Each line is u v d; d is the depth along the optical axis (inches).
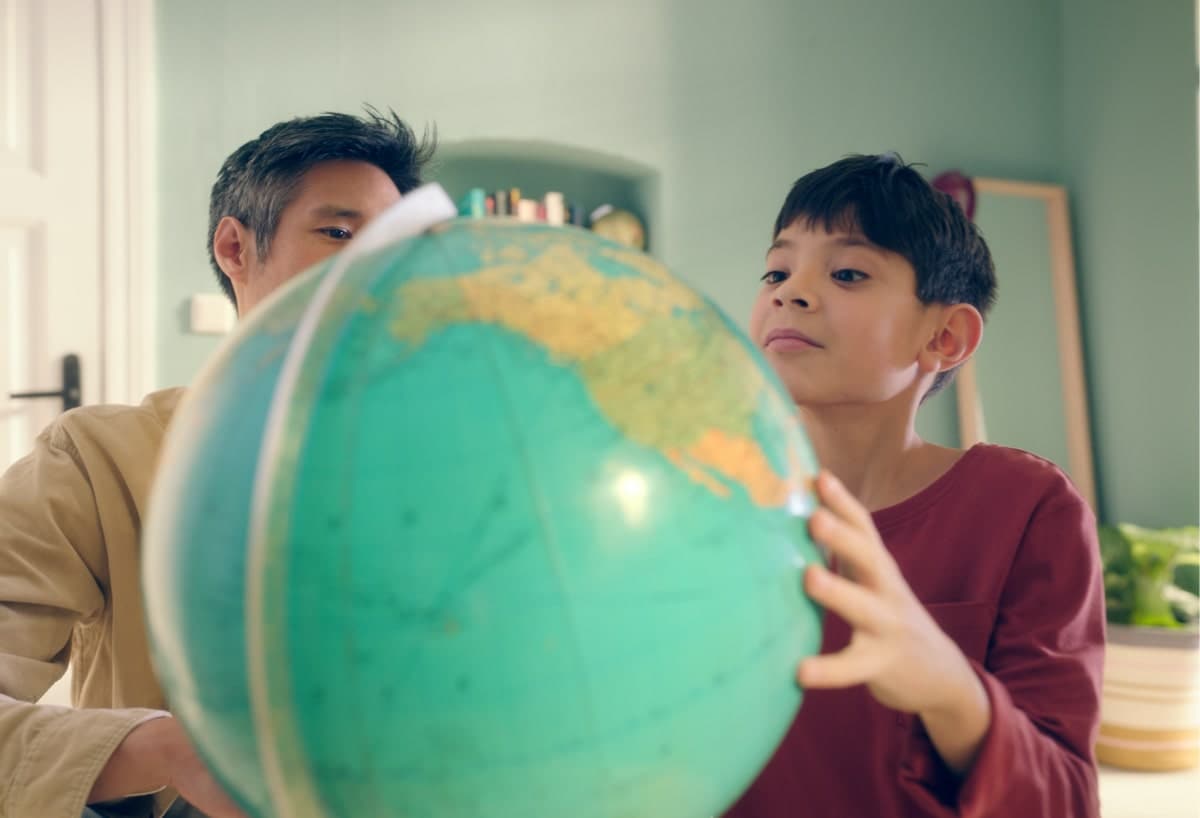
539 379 15.5
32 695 28.9
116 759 23.5
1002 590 29.7
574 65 106.0
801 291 30.1
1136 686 76.5
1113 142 116.4
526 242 18.3
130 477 33.3
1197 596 85.2
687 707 15.3
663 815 16.1
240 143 93.2
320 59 96.5
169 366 90.5
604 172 114.5
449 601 14.2
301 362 16.0
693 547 15.3
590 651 14.4
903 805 27.4
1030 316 118.4
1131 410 113.5
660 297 17.9
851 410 31.8
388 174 43.4
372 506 14.5
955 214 33.6
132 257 88.7
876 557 18.0
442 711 14.3
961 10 121.6
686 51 110.3
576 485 14.7
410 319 16.1
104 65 88.3
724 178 111.1
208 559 15.5
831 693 29.3
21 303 86.2
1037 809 22.3
